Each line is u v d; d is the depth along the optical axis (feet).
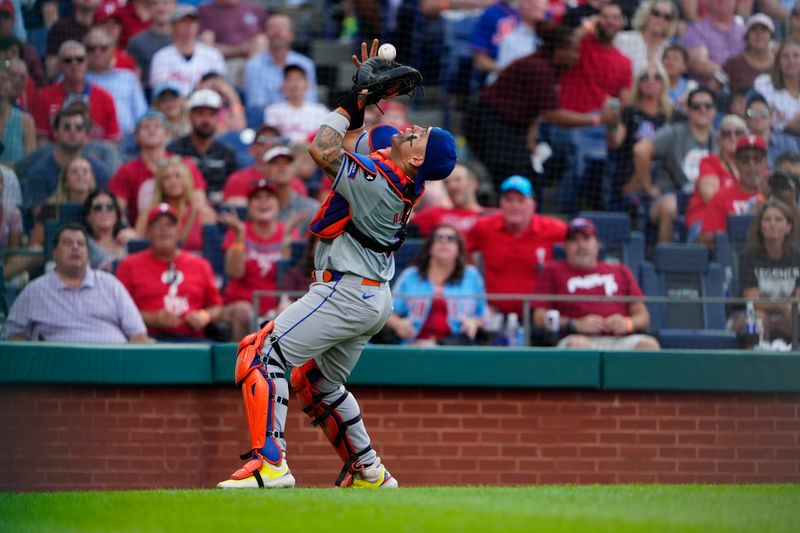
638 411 92.43
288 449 90.94
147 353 89.51
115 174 113.80
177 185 109.91
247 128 127.24
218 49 133.39
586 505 50.98
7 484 90.53
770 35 124.67
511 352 90.63
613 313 96.43
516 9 132.16
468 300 96.22
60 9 119.55
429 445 91.30
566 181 122.52
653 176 120.37
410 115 134.31
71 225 93.81
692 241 113.91
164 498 53.42
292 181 112.16
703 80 124.57
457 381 90.33
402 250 104.01
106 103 117.70
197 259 100.78
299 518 46.55
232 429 91.56
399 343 94.94
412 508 49.32
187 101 124.57
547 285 99.30
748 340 95.81
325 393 61.57
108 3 127.44
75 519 48.11
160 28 128.88
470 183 111.96
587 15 123.54
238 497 52.90
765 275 102.73
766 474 92.38
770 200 106.63
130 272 99.04
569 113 122.72
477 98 125.49
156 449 90.74
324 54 139.64
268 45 130.72
